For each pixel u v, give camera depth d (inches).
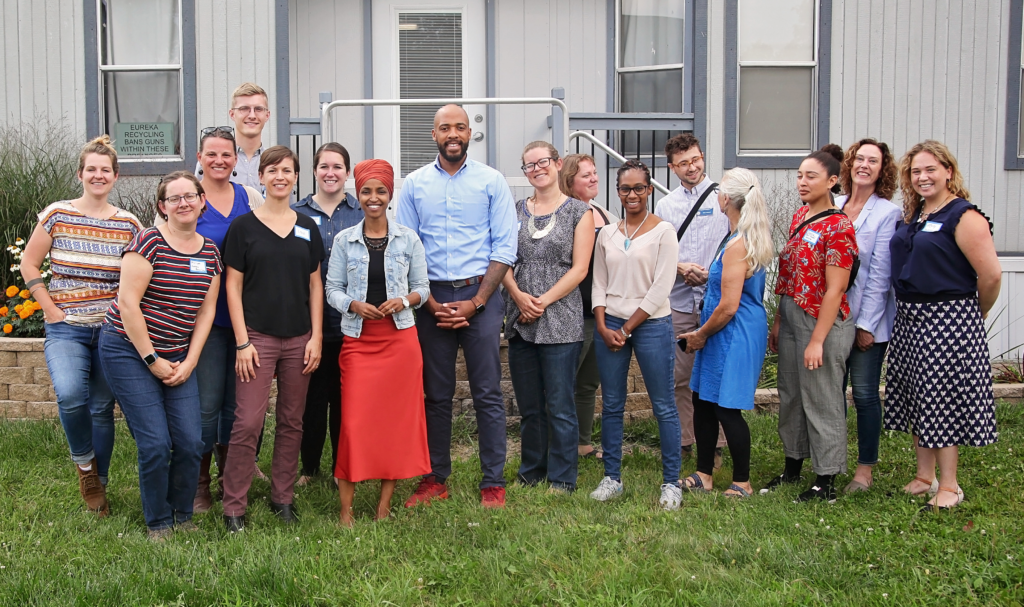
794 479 177.0
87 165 153.0
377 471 152.3
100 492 156.6
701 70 286.2
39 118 280.8
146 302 139.9
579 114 275.1
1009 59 291.0
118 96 284.7
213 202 157.9
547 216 173.0
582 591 122.9
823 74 289.1
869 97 290.7
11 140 274.1
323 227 173.3
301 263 151.4
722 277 166.2
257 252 147.7
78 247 152.6
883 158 173.5
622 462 197.6
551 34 298.5
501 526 149.6
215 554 132.4
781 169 291.6
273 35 279.3
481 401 165.9
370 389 152.6
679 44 292.8
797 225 172.2
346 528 146.8
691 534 145.3
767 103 291.7
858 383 171.9
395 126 288.7
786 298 173.0
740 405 167.5
